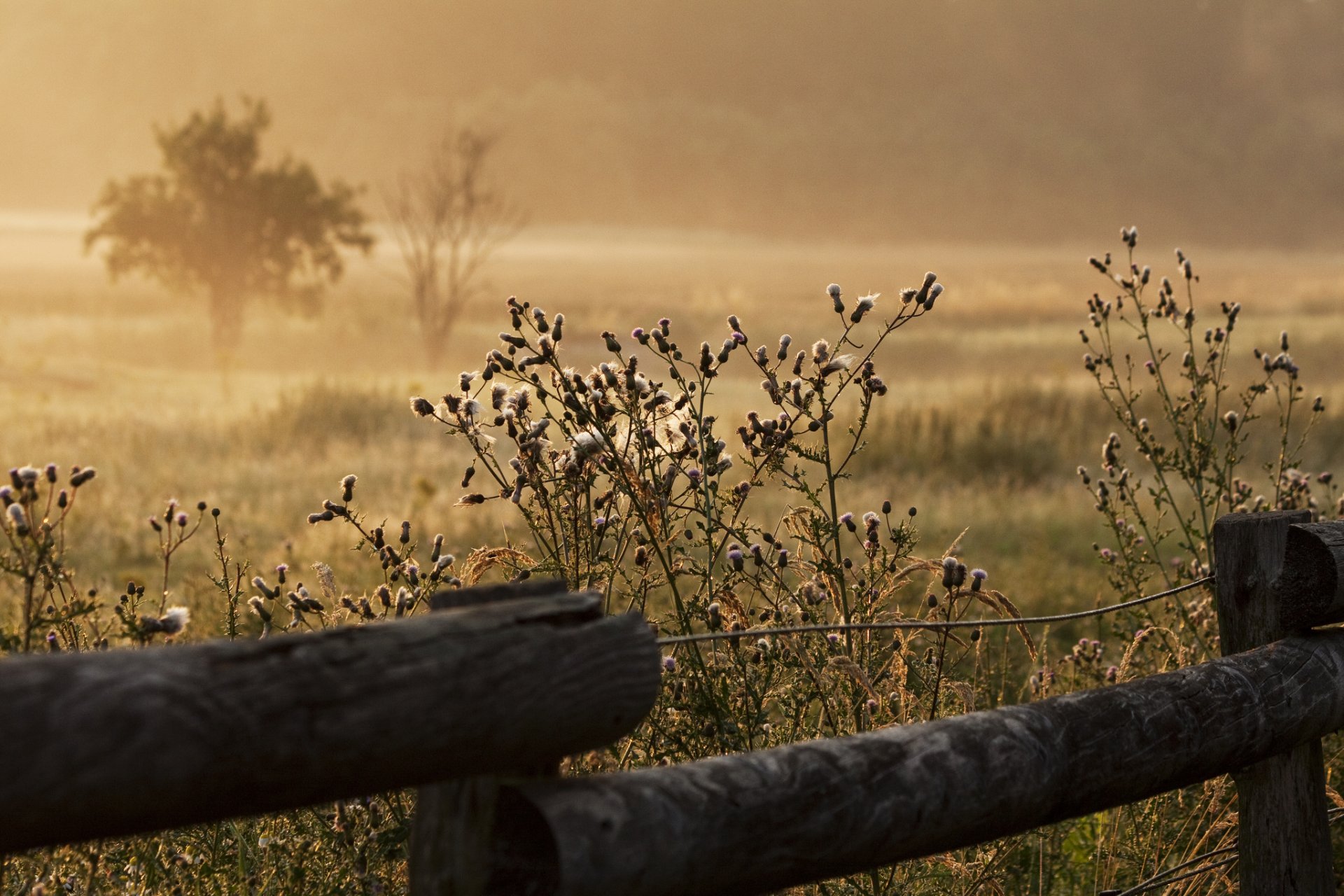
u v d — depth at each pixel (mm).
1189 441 8242
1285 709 4938
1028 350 72375
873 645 5703
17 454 25219
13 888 4328
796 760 3475
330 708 2631
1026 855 7004
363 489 22344
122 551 16438
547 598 3256
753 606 5883
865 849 3527
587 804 3070
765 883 3361
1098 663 7977
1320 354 55344
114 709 2346
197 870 4805
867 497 21312
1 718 2236
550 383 5625
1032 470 26234
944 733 3830
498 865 3115
